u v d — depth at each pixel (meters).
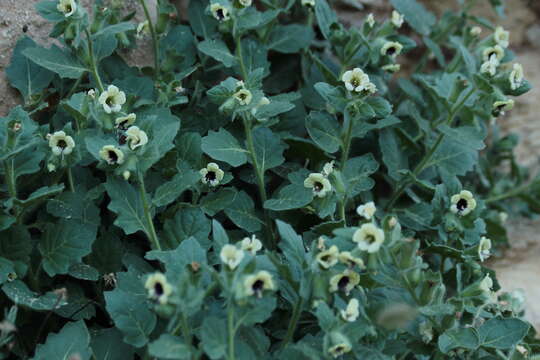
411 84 1.81
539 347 1.57
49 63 1.58
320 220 1.62
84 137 1.52
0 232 1.50
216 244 1.43
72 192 1.54
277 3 1.78
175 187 1.51
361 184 1.62
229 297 1.35
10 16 1.63
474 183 1.90
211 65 1.77
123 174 1.46
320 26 1.73
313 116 1.63
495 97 1.63
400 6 1.86
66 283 1.55
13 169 1.51
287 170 1.67
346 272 1.41
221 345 1.36
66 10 1.54
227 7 1.64
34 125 1.52
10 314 1.43
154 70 1.71
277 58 1.81
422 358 1.55
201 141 1.58
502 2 1.93
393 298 1.50
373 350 1.43
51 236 1.52
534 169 1.93
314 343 1.44
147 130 1.49
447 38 1.94
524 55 2.03
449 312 1.45
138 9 1.74
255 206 1.68
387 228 1.42
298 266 1.43
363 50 1.73
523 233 1.88
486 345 1.50
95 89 1.62
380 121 1.66
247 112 1.56
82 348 1.43
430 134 1.77
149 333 1.44
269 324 1.54
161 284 1.34
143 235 1.60
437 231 1.65
